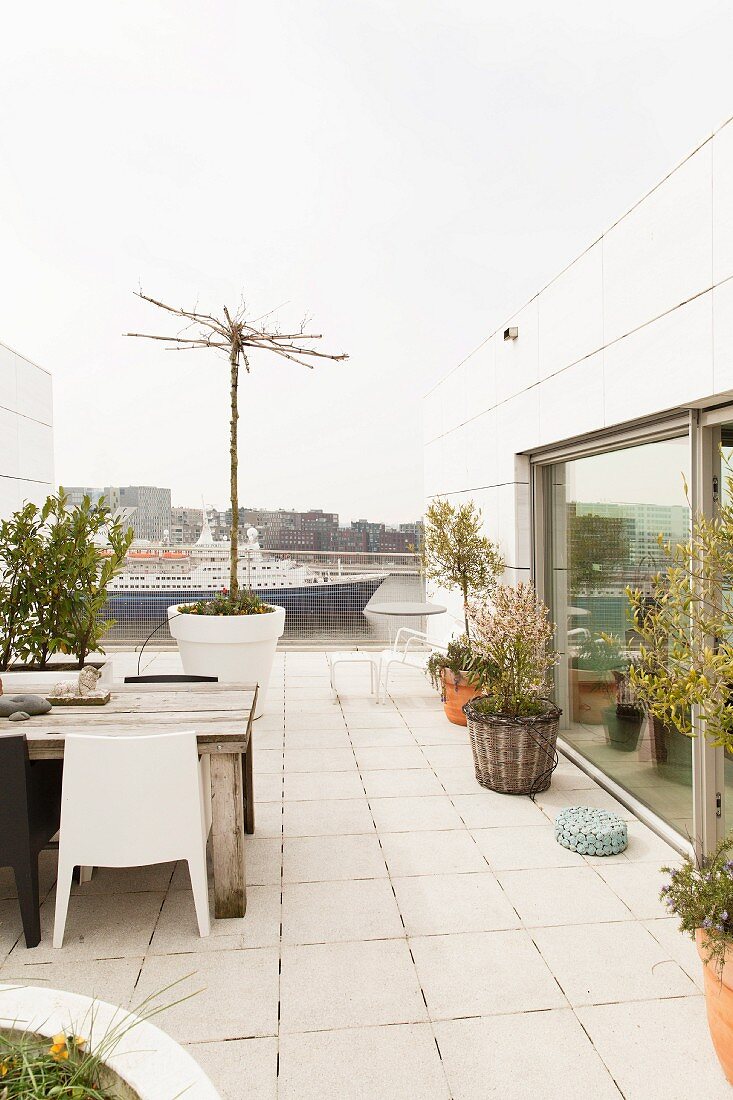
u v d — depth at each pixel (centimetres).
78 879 292
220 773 258
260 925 255
